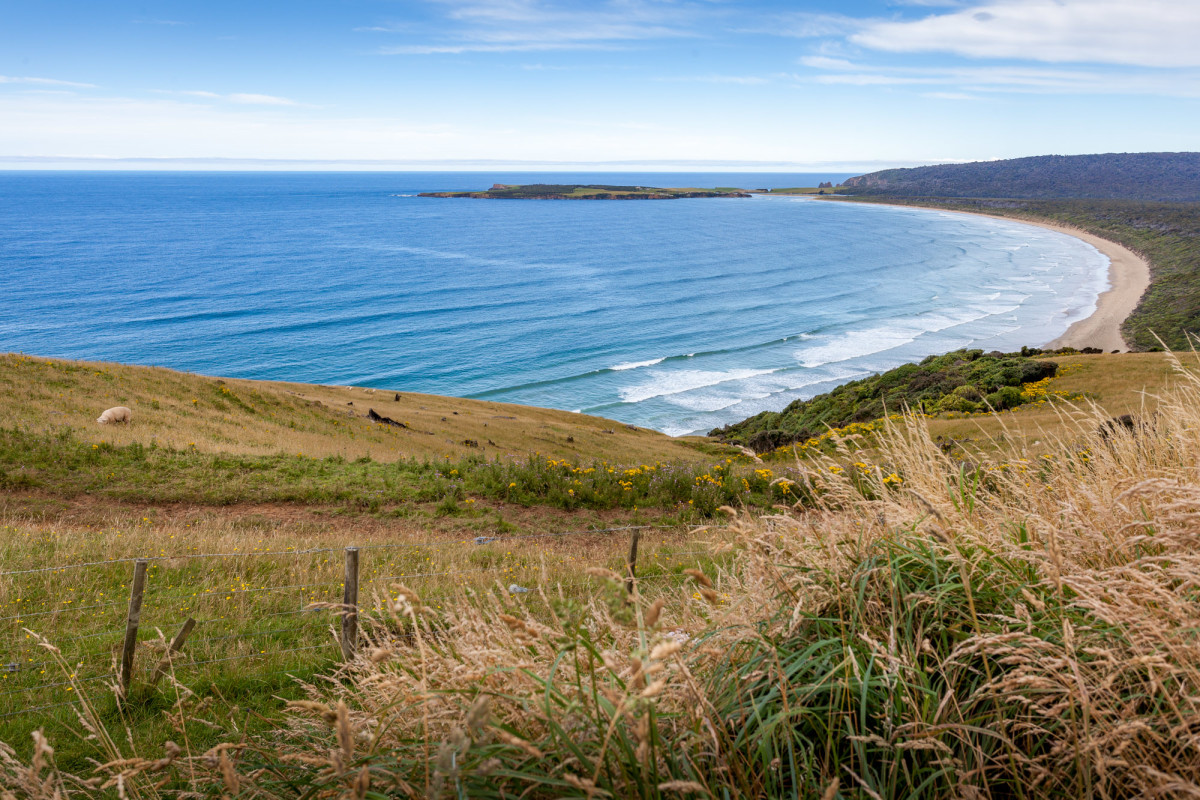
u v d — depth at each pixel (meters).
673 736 1.64
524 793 1.42
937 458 2.86
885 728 1.64
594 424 47.72
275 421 26.55
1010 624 1.81
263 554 9.25
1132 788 1.49
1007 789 1.67
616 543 11.18
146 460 16.56
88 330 91.12
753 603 2.22
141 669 5.25
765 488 13.56
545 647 2.05
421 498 15.30
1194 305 93.56
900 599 1.99
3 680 5.19
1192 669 1.41
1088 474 2.69
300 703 1.51
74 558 8.75
